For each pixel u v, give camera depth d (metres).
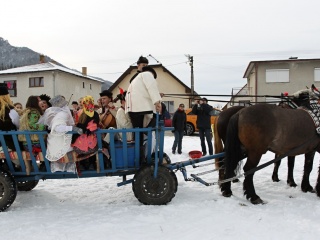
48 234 4.20
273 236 4.04
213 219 4.67
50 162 5.30
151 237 4.09
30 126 5.18
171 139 16.52
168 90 32.47
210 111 11.17
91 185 7.03
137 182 5.34
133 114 5.55
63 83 32.28
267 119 5.46
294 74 32.09
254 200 5.47
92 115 5.22
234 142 5.58
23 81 32.06
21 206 5.52
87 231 4.28
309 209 5.11
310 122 5.79
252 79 35.31
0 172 5.08
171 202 5.53
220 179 6.36
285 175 7.75
